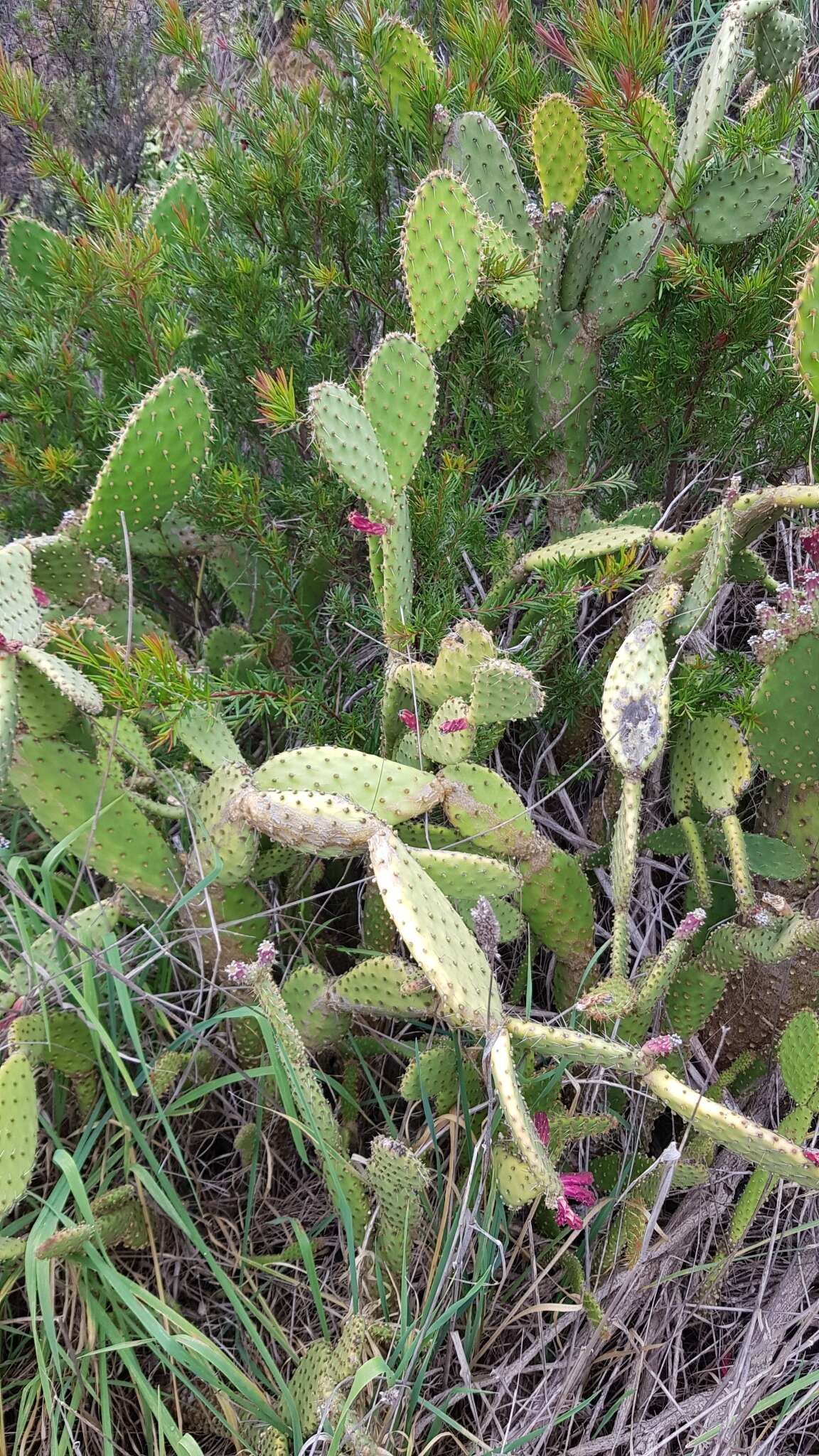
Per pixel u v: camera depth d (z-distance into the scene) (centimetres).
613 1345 132
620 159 146
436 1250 124
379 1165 114
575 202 161
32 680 122
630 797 123
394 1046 140
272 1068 122
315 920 152
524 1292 131
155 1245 135
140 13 256
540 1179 104
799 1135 125
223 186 162
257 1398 116
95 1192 133
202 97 189
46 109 155
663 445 169
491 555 160
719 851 148
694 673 136
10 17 258
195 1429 128
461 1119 131
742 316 150
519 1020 108
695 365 158
